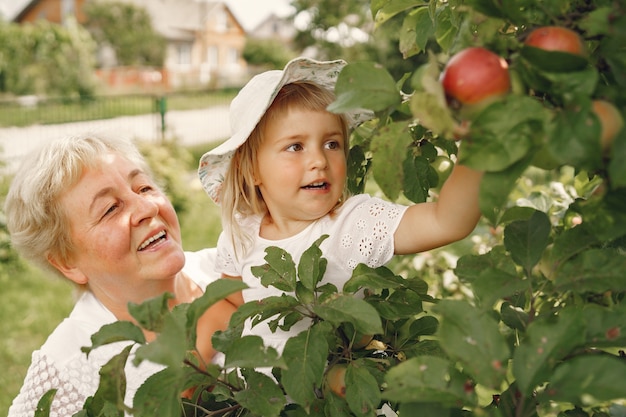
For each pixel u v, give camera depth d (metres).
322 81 1.54
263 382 1.10
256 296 1.63
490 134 0.83
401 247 1.41
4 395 4.16
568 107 0.82
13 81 25.16
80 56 26.77
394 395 0.88
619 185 0.80
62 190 1.72
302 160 1.50
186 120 17.59
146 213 1.77
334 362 1.24
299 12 16.12
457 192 1.16
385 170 0.96
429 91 0.85
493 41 0.92
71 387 1.75
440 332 0.89
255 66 39.62
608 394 0.81
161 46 36.12
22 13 36.19
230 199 1.68
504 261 1.07
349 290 1.24
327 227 1.52
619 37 0.86
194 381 1.09
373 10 1.52
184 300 1.95
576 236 1.03
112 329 1.02
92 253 1.74
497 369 0.86
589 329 0.92
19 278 6.33
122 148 1.91
